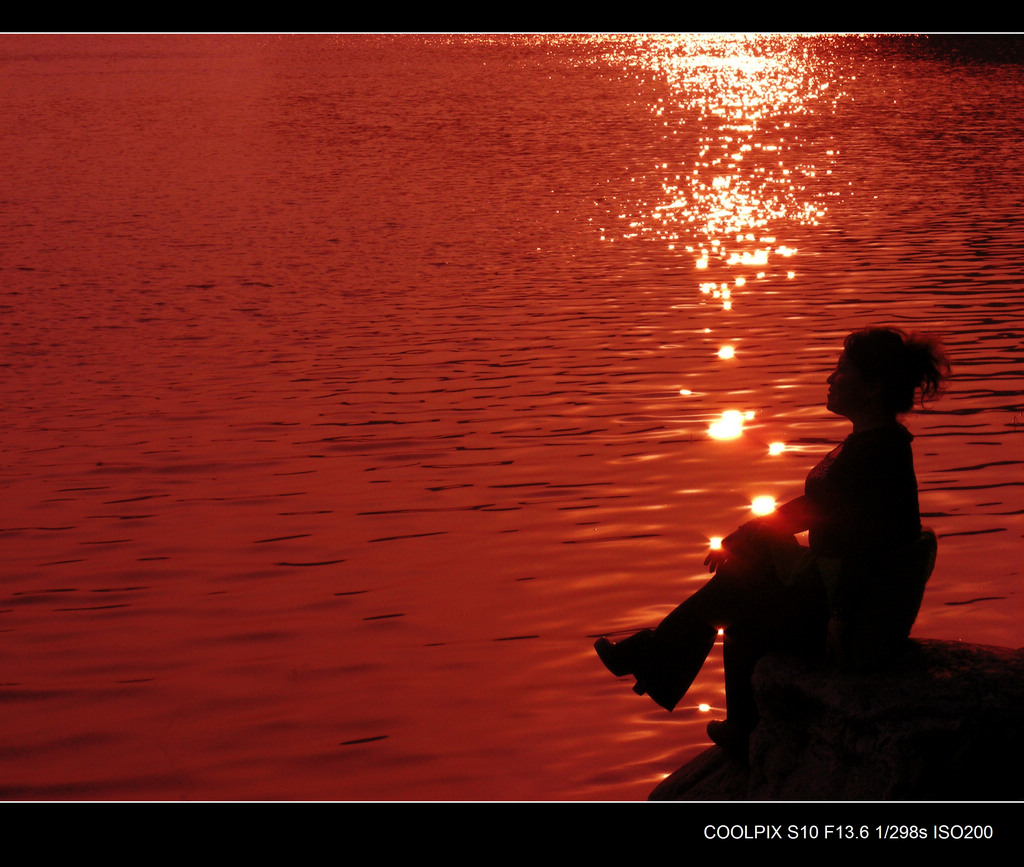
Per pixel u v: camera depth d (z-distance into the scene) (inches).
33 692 237.9
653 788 198.4
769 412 438.6
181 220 952.9
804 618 162.1
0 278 735.1
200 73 2662.4
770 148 1387.8
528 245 831.7
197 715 227.0
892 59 2901.1
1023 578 280.5
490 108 1899.6
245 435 425.4
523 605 276.5
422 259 786.2
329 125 1681.8
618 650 168.2
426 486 366.9
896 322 576.1
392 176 1201.4
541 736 216.5
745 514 334.6
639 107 1904.5
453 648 254.2
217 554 314.8
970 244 785.6
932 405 434.3
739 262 754.8
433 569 300.0
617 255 790.5
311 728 221.3
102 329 603.5
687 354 529.7
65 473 386.6
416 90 2226.9
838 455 157.9
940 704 151.6
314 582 293.9
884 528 154.2
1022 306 600.7
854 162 1254.9
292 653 253.9
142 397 478.6
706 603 166.1
